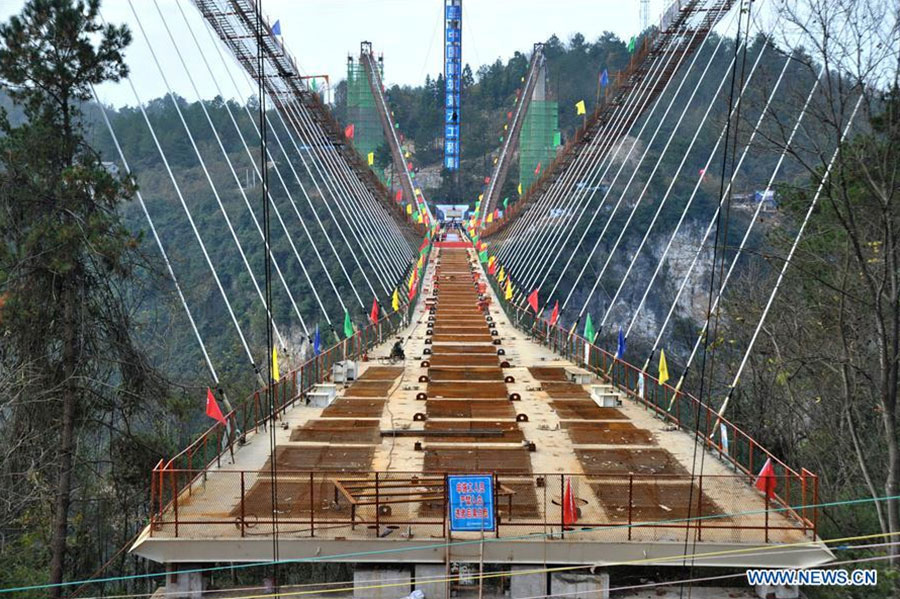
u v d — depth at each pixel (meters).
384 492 16.66
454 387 29.45
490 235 107.50
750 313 29.61
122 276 24.02
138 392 24.39
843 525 19.62
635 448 20.70
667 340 57.38
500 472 18.25
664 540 14.31
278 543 14.44
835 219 23.02
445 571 14.24
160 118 93.44
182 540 14.39
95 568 23.69
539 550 14.26
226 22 42.41
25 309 21.98
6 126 24.09
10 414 23.48
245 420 21.39
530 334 45.28
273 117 94.38
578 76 158.38
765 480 14.87
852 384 22.23
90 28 24.23
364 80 116.06
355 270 69.44
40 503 23.08
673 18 50.03
